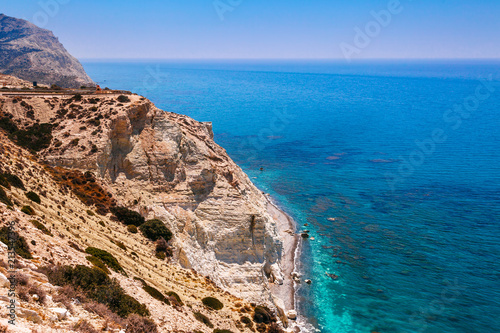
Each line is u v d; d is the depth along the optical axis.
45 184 43.03
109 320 20.72
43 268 21.95
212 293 43.94
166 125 59.66
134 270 36.22
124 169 55.50
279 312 50.97
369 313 52.81
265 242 59.72
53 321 16.67
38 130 54.50
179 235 50.91
